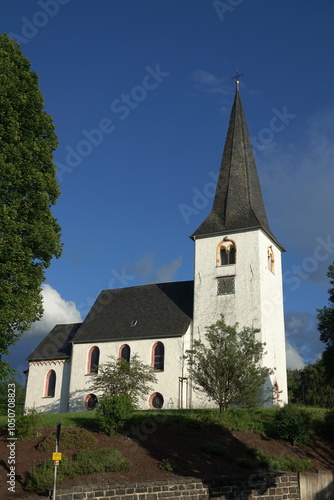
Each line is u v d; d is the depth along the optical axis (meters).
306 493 21.41
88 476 18.39
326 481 21.98
